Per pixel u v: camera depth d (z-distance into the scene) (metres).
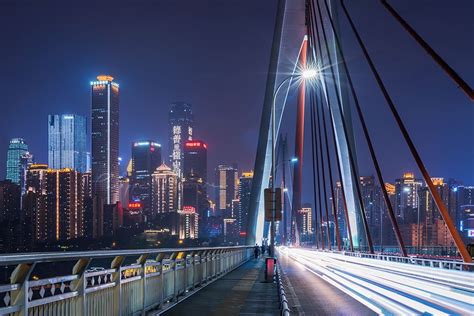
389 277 31.38
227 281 29.33
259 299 20.20
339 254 70.69
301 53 87.38
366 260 50.47
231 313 16.16
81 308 9.50
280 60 76.25
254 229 81.44
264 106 76.75
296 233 167.88
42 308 8.08
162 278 17.19
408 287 25.30
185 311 16.55
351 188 76.06
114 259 11.91
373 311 17.27
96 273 10.45
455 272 29.61
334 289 25.73
